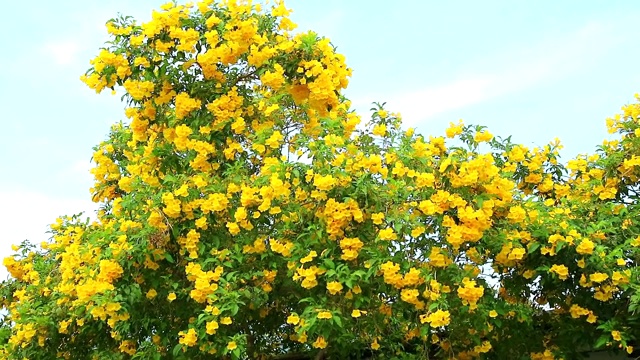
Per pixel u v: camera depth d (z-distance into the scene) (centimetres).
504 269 541
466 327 506
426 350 510
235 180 491
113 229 517
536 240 506
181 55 509
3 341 607
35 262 691
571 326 532
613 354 557
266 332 581
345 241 440
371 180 462
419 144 480
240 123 509
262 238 495
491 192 464
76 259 520
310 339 502
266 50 500
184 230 500
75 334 569
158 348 511
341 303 461
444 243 463
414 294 437
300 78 512
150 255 493
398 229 432
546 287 534
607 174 596
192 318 472
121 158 716
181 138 507
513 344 549
